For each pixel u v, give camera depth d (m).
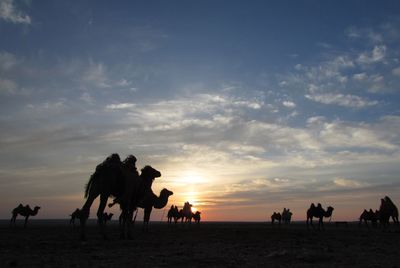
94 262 10.32
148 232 27.58
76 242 16.03
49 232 27.08
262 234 24.67
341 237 22.36
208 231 29.55
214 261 10.70
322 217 39.34
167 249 13.77
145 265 9.85
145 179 19.12
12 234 23.45
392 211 36.22
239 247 14.98
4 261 10.41
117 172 16.91
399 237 22.73
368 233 27.78
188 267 9.66
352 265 10.31
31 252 12.48
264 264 10.30
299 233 26.75
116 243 15.81
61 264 9.92
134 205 18.59
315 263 10.65
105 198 16.89
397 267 10.02
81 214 16.52
